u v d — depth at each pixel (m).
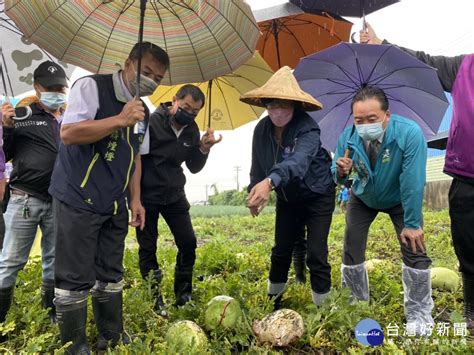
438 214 15.54
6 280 3.67
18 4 3.29
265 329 3.45
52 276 4.05
